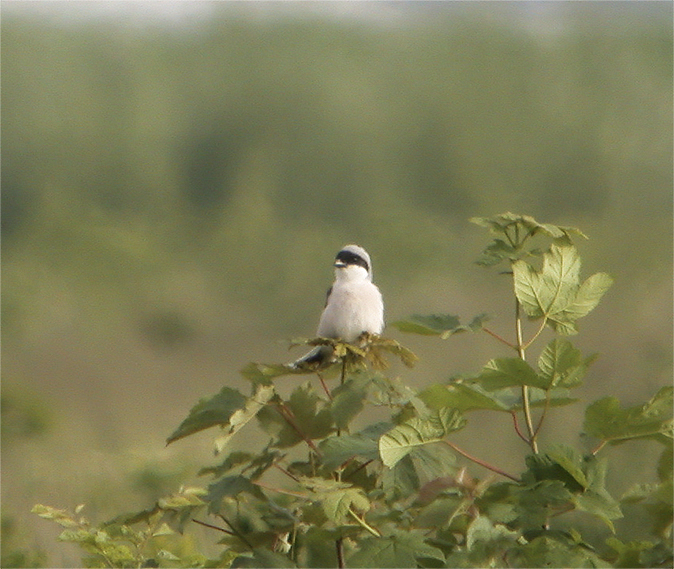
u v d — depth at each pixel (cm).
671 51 2464
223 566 329
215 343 2034
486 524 275
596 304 300
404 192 2509
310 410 320
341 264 564
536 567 269
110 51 2875
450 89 2583
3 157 2655
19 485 837
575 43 2522
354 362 350
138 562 348
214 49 2850
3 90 2694
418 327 306
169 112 2808
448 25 2734
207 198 2681
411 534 275
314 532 296
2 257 2327
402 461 294
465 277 1783
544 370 290
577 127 2364
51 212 2491
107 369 1803
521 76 2541
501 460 782
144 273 2258
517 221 302
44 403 1199
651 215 2022
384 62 2738
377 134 2602
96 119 2742
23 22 2822
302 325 2161
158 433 1335
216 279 2241
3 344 1888
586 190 2291
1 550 606
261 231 2392
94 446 1143
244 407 308
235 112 2723
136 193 2675
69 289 2116
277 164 2639
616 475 688
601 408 294
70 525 355
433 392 291
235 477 302
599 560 271
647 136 2308
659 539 307
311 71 2739
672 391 290
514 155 2430
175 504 330
